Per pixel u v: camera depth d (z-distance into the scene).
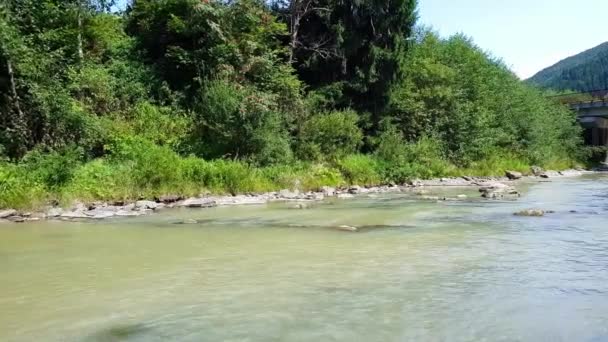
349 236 11.71
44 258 9.47
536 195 21.66
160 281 7.84
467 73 40.75
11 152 19.34
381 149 30.20
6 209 15.56
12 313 6.41
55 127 20.28
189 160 21.00
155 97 25.72
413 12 32.28
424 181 29.33
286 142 24.98
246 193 21.00
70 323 6.04
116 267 8.74
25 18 22.14
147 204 17.41
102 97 22.98
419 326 5.79
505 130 41.88
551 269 8.36
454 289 7.24
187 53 26.00
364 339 5.43
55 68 21.64
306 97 28.95
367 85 30.91
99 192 17.64
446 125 35.69
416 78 36.09
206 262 9.08
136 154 20.33
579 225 12.95
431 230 12.45
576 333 5.55
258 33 27.47
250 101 23.59
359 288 7.32
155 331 5.75
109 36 26.81
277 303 6.68
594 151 53.47
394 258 9.28
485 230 12.34
